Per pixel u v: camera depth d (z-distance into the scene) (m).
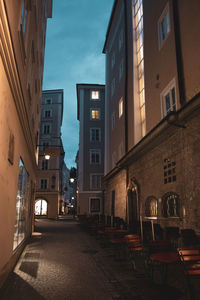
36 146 17.09
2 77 4.40
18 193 7.66
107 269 6.82
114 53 24.45
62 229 20.25
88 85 39.91
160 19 12.90
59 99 45.31
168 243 6.00
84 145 38.12
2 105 4.50
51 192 40.56
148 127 13.72
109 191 23.08
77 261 7.97
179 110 8.68
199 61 9.05
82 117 39.03
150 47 14.07
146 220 12.21
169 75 11.48
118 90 21.95
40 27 13.95
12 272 6.52
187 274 4.17
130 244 6.59
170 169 10.02
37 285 5.45
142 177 13.38
